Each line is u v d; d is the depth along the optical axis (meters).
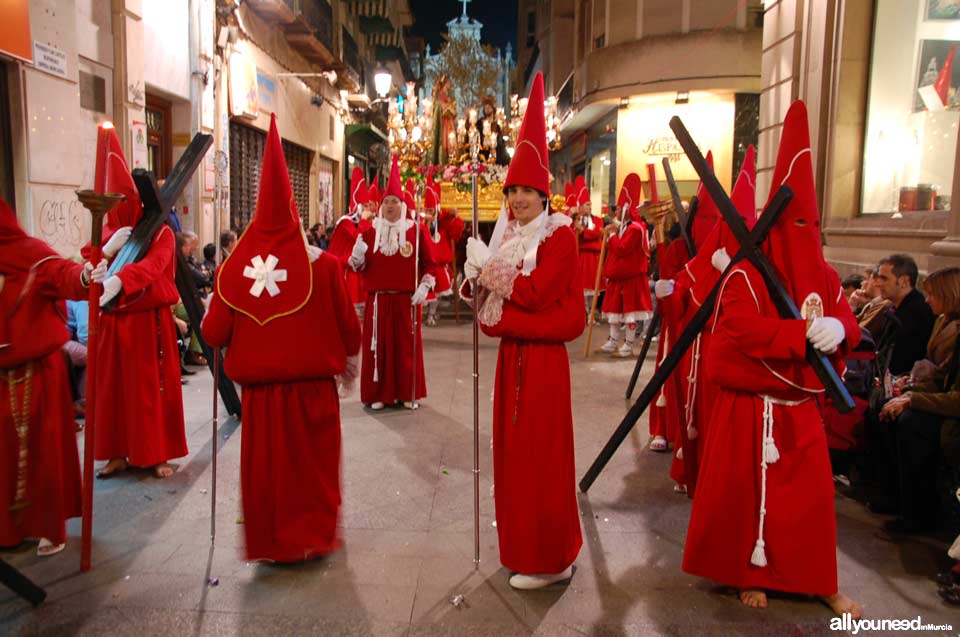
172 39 9.26
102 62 7.55
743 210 3.79
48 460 3.15
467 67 13.30
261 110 13.26
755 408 2.77
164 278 4.12
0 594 2.86
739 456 2.78
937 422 3.40
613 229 8.01
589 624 2.68
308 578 3.01
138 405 4.04
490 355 8.12
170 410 4.20
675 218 5.23
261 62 13.34
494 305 2.91
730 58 15.46
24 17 5.88
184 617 2.70
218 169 10.88
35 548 3.26
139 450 4.04
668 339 4.56
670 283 4.55
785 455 2.73
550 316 2.83
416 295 5.58
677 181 16.64
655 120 16.72
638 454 4.70
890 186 7.09
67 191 6.63
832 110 7.71
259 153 13.70
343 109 21.34
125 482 4.07
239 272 3.01
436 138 11.12
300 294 2.99
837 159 7.63
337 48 19.78
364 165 27.05
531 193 2.85
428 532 3.48
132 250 3.76
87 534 3.04
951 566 3.16
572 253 2.84
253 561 3.12
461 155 10.80
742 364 2.72
